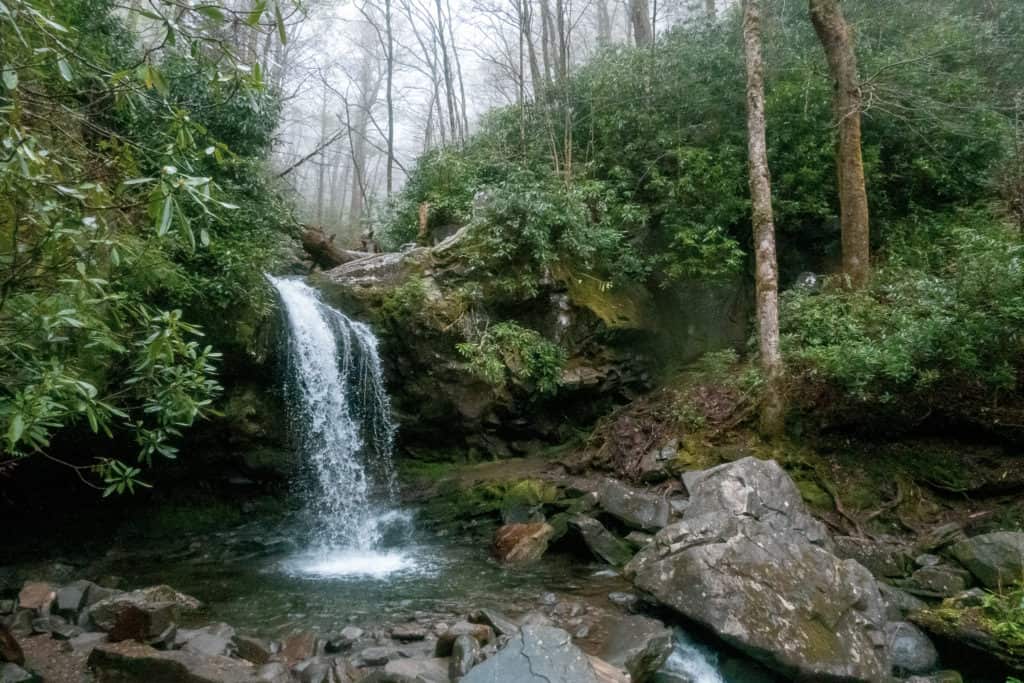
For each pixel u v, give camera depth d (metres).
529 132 12.82
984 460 6.97
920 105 10.20
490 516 7.93
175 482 8.10
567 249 9.99
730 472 6.41
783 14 11.95
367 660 4.48
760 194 8.27
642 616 5.04
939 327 6.64
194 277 7.16
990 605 4.84
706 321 10.56
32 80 3.49
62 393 2.99
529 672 3.63
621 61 12.30
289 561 7.16
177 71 8.10
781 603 4.71
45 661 4.21
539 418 9.69
